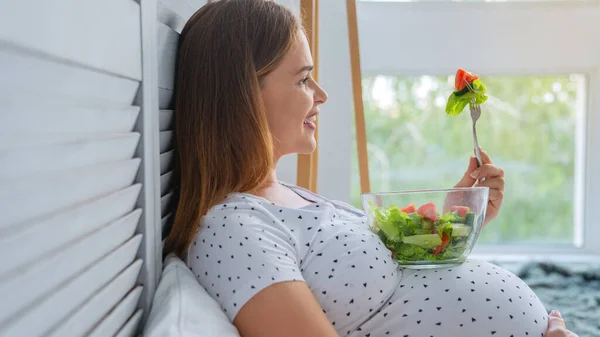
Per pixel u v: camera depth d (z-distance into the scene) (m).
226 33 1.00
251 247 0.85
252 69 0.99
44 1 0.46
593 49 1.88
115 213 0.68
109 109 0.63
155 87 0.85
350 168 1.75
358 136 1.50
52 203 0.49
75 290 0.54
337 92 1.73
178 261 0.92
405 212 1.00
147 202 0.80
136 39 0.75
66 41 0.50
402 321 0.93
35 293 0.46
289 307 0.81
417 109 1.98
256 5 1.03
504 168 1.99
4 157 0.40
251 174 0.98
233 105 0.98
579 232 2.00
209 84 0.99
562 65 1.89
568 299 1.60
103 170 0.61
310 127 1.10
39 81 0.46
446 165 1.99
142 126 0.78
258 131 0.98
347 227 0.98
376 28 1.89
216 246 0.88
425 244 0.97
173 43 1.02
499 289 0.97
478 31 1.88
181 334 0.67
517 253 2.01
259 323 0.81
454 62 1.90
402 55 1.90
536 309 0.98
